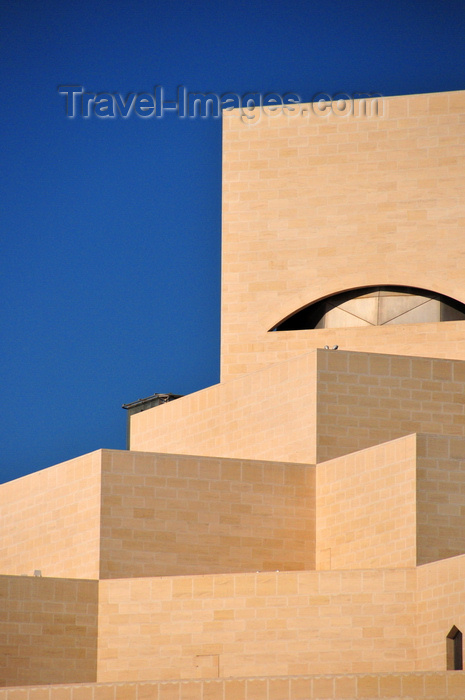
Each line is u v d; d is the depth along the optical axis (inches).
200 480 7539.4
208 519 7509.8
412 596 6343.5
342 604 6441.9
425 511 6865.2
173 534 7440.9
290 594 6540.4
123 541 7367.1
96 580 6939.0
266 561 7544.3
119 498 7406.5
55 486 7726.4
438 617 6235.2
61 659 6820.9
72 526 7554.1
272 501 7608.3
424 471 6909.5
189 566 7440.9
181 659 6692.9
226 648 6609.3
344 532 7401.6
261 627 6560.0
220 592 6678.2
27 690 5910.4
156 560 7396.7
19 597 6825.8
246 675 6550.2
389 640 6338.6
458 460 6948.8
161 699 5876.0
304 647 6466.5
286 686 5836.6
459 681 5762.8
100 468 7411.4
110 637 6855.3
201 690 5866.1
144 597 6830.7
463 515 6904.5
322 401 7815.0
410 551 6865.2
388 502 7081.7
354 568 7288.4
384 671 6205.7
